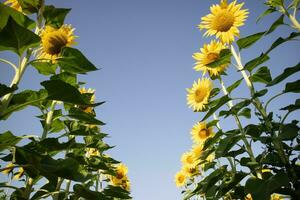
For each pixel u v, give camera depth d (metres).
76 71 0.84
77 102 0.73
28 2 0.93
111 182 1.92
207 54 1.33
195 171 2.04
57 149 0.86
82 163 1.06
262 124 0.97
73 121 1.21
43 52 1.03
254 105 1.03
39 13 0.94
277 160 0.90
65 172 0.69
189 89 1.50
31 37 0.71
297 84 0.92
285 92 0.95
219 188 1.01
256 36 1.03
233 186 0.94
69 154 1.05
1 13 0.77
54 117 1.11
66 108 1.15
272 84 0.87
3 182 1.09
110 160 1.48
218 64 1.13
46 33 1.03
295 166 0.86
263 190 0.74
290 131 0.88
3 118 0.76
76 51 0.80
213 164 1.33
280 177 0.75
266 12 1.07
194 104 1.45
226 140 0.98
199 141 1.65
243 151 1.06
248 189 0.75
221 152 0.97
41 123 1.12
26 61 0.84
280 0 1.05
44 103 1.11
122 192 1.33
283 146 0.94
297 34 0.82
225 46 1.23
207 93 1.40
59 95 0.71
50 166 0.69
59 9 0.94
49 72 0.99
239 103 1.03
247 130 1.00
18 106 0.73
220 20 1.27
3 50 0.73
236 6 1.27
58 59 0.82
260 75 1.10
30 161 0.69
